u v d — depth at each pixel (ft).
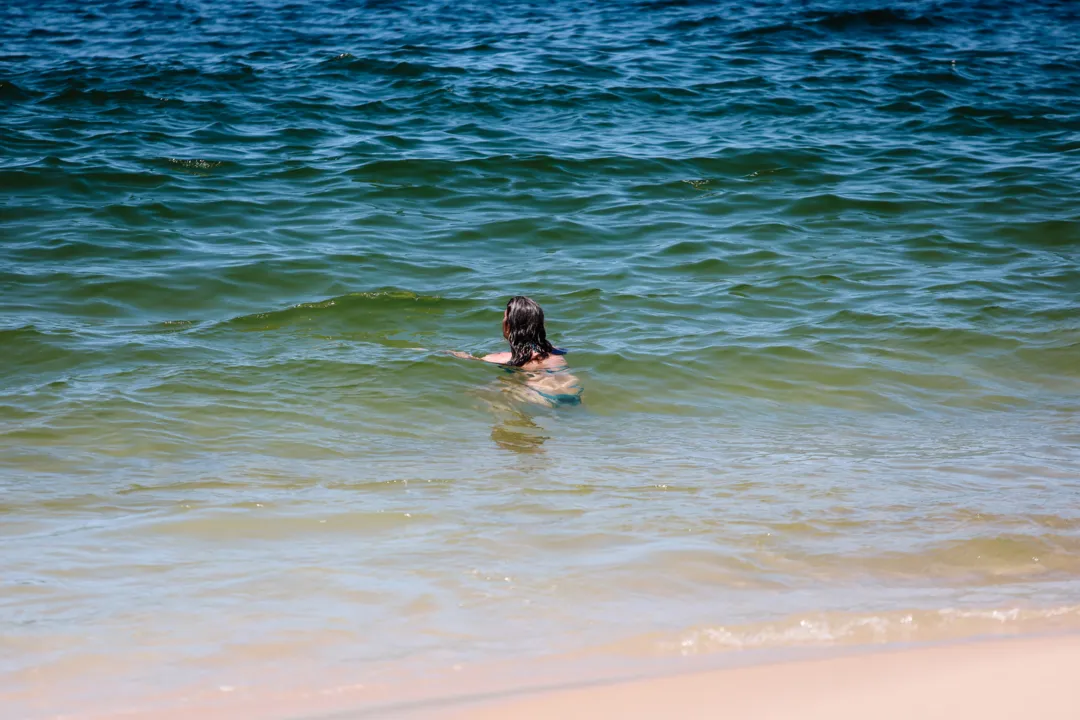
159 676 23.72
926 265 74.43
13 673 23.80
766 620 26.40
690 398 51.60
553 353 55.36
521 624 26.58
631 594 28.53
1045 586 29.19
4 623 26.35
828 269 72.84
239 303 64.39
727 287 69.00
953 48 161.27
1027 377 55.52
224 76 134.41
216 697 22.65
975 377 55.36
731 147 106.01
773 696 21.47
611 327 61.11
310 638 25.75
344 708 21.88
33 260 69.77
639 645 25.16
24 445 41.96
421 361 54.29
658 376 54.03
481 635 25.93
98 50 156.66
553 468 40.98
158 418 45.60
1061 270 73.41
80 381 50.11
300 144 104.47
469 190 90.79
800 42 164.25
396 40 164.86
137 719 21.65
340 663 24.36
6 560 30.55
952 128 116.06
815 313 64.39
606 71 140.26
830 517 35.17
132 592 28.48
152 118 112.98
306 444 43.42
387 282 68.49
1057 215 86.12
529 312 54.13
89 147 100.17
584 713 20.89
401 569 30.17
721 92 130.21
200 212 82.38
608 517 34.94
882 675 22.38
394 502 36.35
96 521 34.12
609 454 43.21
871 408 50.93
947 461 42.68
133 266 69.41
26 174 88.94
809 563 31.04
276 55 150.92
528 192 90.63
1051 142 110.52
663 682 22.33
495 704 21.48
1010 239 80.69
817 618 26.32
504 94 126.41
